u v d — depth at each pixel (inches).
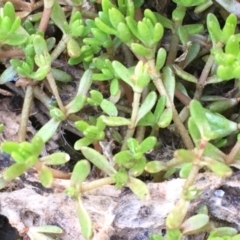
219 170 5.3
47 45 6.3
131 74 5.8
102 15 6.0
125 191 5.8
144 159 5.7
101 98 6.0
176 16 6.3
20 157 5.3
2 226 6.3
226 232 5.5
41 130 5.9
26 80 6.1
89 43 6.1
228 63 5.5
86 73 6.2
